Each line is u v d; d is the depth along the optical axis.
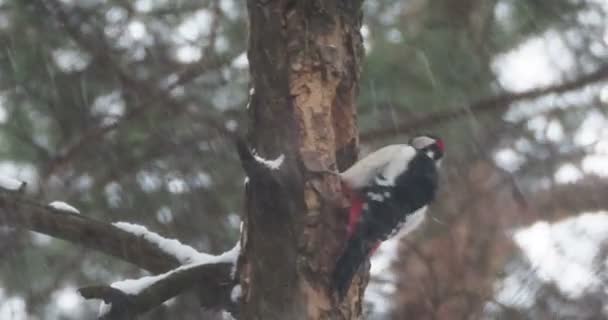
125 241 8.91
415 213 9.42
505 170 14.27
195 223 12.22
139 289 8.39
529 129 14.23
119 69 12.20
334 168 8.71
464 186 14.20
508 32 13.34
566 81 13.41
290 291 7.94
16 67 12.12
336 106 9.17
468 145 13.78
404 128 12.91
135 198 12.17
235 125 12.47
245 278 8.19
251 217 7.89
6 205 8.93
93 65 12.20
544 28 13.26
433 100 13.09
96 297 8.35
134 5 12.74
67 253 12.85
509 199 14.63
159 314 11.73
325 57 8.96
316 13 9.01
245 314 8.13
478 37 13.22
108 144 12.20
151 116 12.23
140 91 12.18
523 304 13.19
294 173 7.79
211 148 12.29
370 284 14.23
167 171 12.30
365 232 8.48
